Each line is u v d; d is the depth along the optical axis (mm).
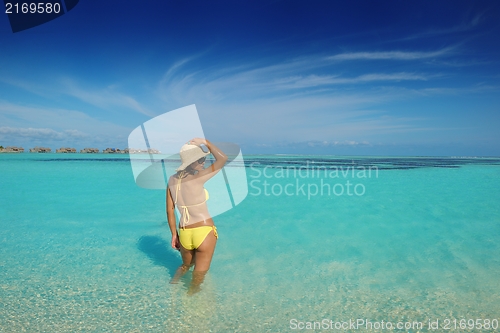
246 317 2896
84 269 3980
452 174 17516
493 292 3416
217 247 4906
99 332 2615
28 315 2859
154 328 2693
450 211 7562
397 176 16203
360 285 3598
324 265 4188
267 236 5516
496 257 4480
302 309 3062
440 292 3420
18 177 13922
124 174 15633
